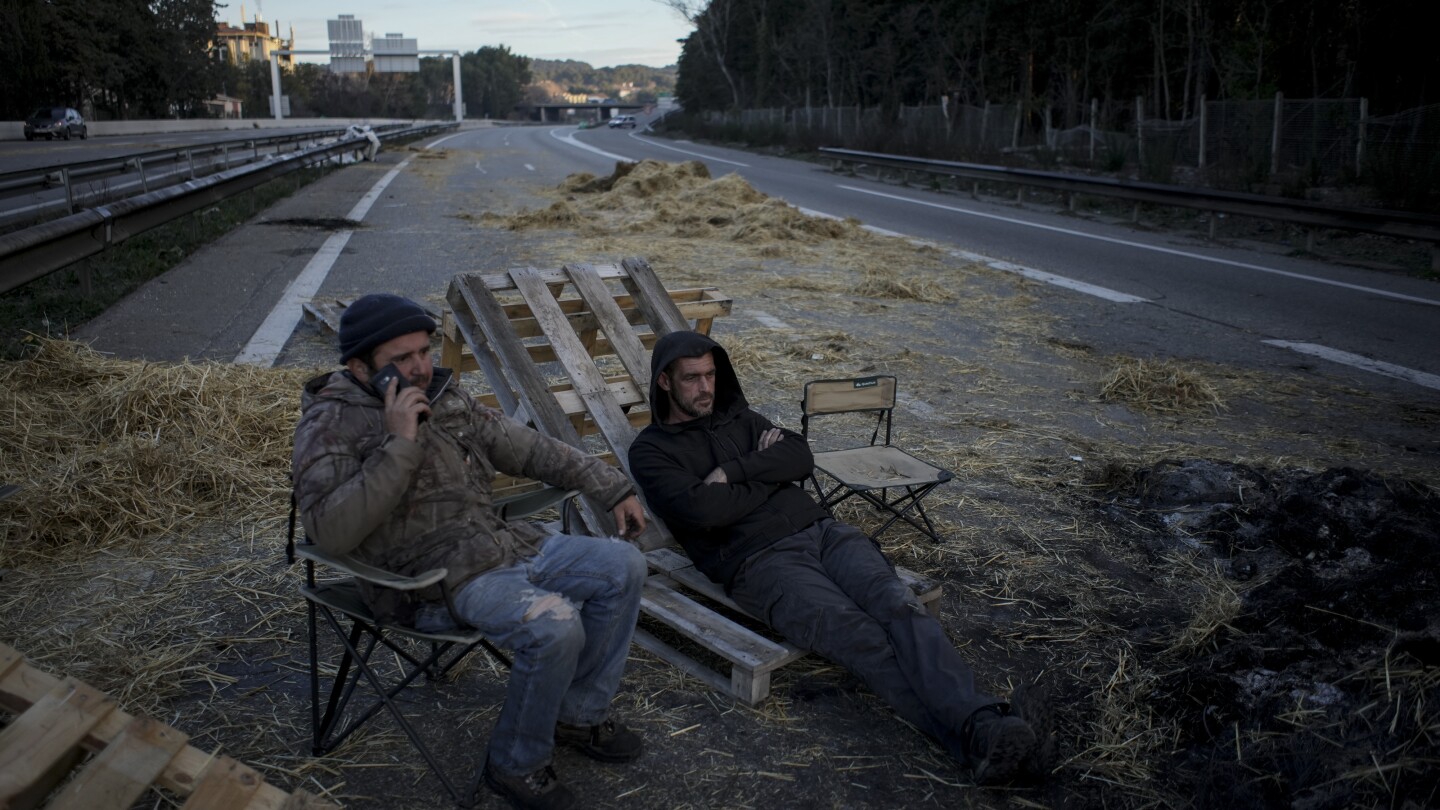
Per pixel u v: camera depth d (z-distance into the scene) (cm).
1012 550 432
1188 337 854
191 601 368
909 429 588
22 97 5034
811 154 3356
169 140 4269
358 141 2914
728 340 764
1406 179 1394
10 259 730
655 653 341
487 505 275
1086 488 504
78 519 413
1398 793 243
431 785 274
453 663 284
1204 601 380
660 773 281
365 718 272
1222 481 471
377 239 1299
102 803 190
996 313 935
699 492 333
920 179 2428
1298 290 1064
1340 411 650
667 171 1922
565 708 278
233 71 11012
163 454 455
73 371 545
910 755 294
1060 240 1427
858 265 1173
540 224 1447
